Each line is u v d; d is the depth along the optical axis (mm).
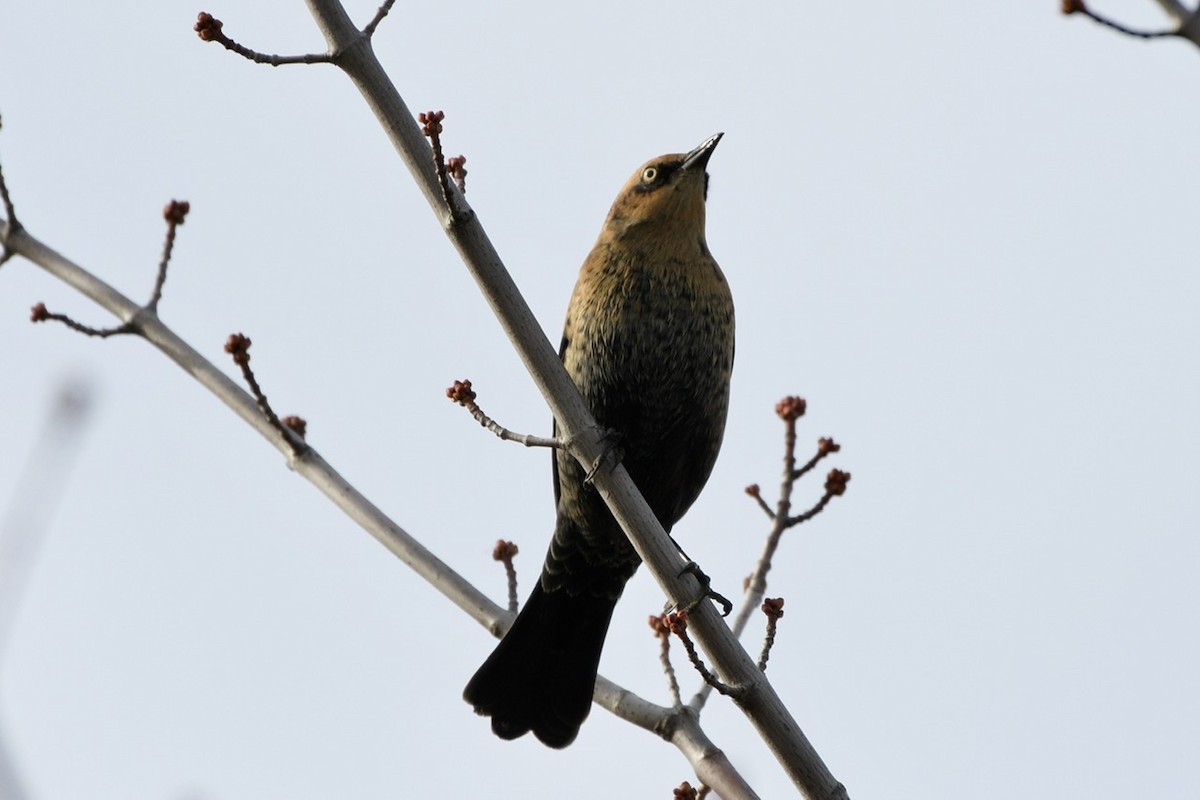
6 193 10859
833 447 9656
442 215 8484
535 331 8727
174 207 10812
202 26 7938
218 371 10562
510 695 11242
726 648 8406
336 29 8305
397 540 10445
